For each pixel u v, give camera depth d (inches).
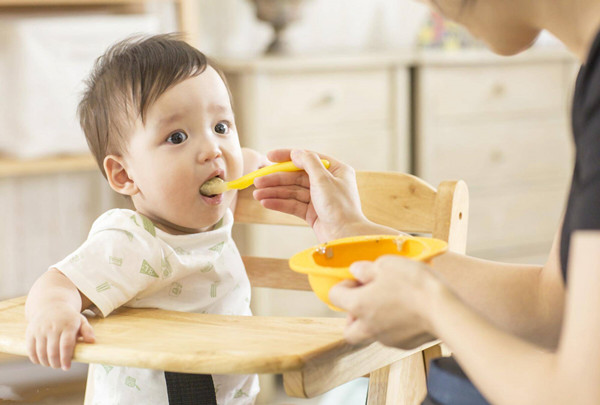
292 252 86.5
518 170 101.4
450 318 22.9
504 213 101.1
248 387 39.3
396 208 40.1
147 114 37.4
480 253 100.3
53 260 85.3
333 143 88.1
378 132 91.4
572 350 20.6
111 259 34.8
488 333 22.6
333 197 34.4
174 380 32.3
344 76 88.0
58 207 85.0
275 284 44.6
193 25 82.9
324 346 26.6
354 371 29.0
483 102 97.4
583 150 22.1
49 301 31.2
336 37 105.1
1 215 81.7
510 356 22.1
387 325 24.6
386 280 24.3
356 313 24.9
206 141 38.0
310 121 86.2
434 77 93.4
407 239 29.6
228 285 39.8
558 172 104.9
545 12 25.3
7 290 82.8
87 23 78.7
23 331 31.0
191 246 38.5
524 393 21.4
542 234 104.8
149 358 27.0
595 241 20.7
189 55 38.9
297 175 36.9
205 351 26.7
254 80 81.7
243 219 44.7
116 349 27.9
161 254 36.3
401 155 93.3
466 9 26.4
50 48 77.8
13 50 76.9
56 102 78.8
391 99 91.8
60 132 79.6
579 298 20.7
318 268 26.5
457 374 27.2
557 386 20.8
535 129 102.1
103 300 33.2
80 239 86.9
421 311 23.7
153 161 37.7
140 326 30.8
